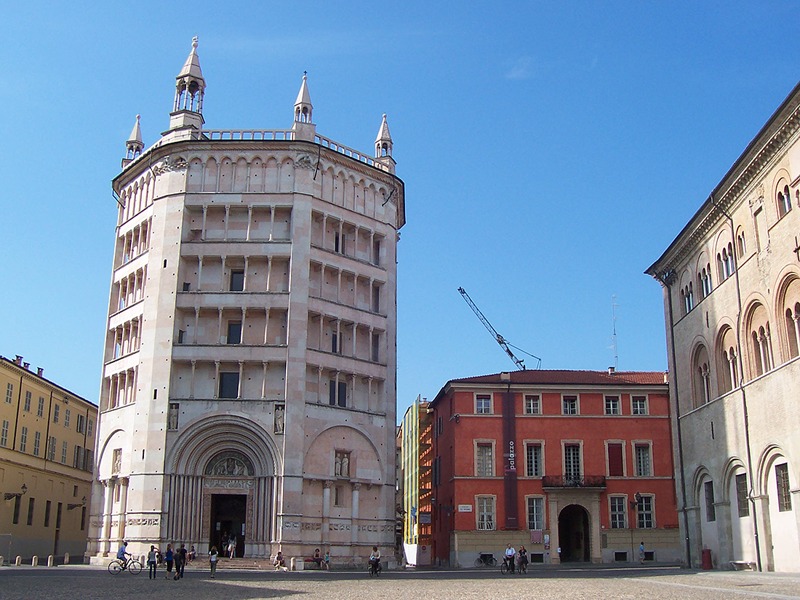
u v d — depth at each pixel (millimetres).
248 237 73312
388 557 72688
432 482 106500
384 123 85688
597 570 68938
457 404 89312
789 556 50969
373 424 74750
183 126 76438
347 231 78438
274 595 37562
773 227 52406
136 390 70625
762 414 54031
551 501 86625
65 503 101250
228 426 68438
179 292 71312
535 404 89750
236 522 69375
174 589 41062
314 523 68375
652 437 89062
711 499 64500
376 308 79500
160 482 66812
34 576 50938
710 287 64375
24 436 90000
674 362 72250
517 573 64875
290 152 75000
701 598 34781
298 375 69438
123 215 82062
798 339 49844
